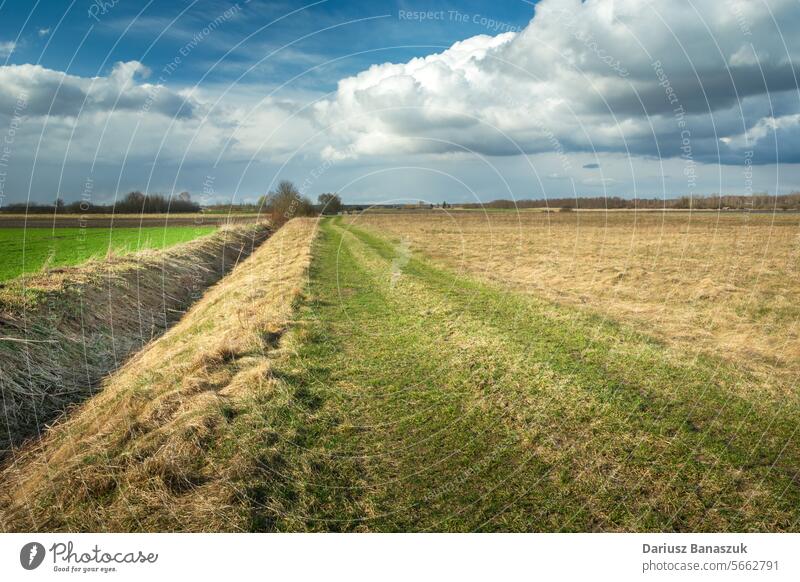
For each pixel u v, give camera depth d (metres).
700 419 6.17
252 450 5.43
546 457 5.49
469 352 8.73
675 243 25.28
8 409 7.31
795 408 6.41
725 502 4.68
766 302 11.83
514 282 15.41
